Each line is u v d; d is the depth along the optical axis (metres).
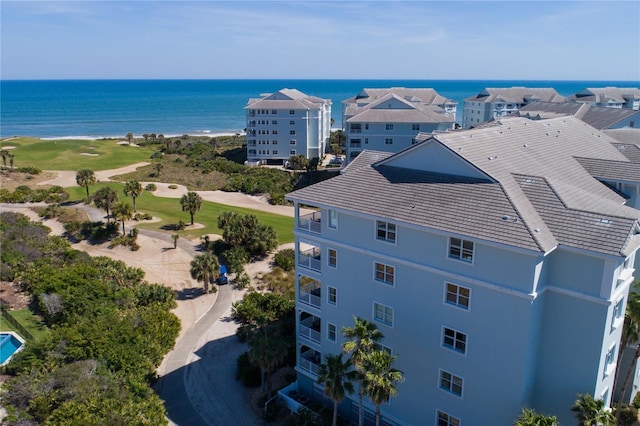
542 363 25.45
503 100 143.62
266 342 32.25
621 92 137.62
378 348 26.06
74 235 65.88
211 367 38.34
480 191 26.36
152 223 70.94
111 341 36.16
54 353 34.09
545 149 34.34
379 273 28.91
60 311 41.09
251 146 121.81
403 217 26.52
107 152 128.50
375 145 95.25
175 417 32.78
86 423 26.20
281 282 52.31
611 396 30.22
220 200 86.56
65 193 83.81
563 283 23.78
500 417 25.50
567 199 25.59
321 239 30.98
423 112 95.88
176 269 56.47
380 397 24.31
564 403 25.17
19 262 50.56
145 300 46.91
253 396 35.06
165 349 39.91
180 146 137.75
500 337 24.59
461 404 26.86
